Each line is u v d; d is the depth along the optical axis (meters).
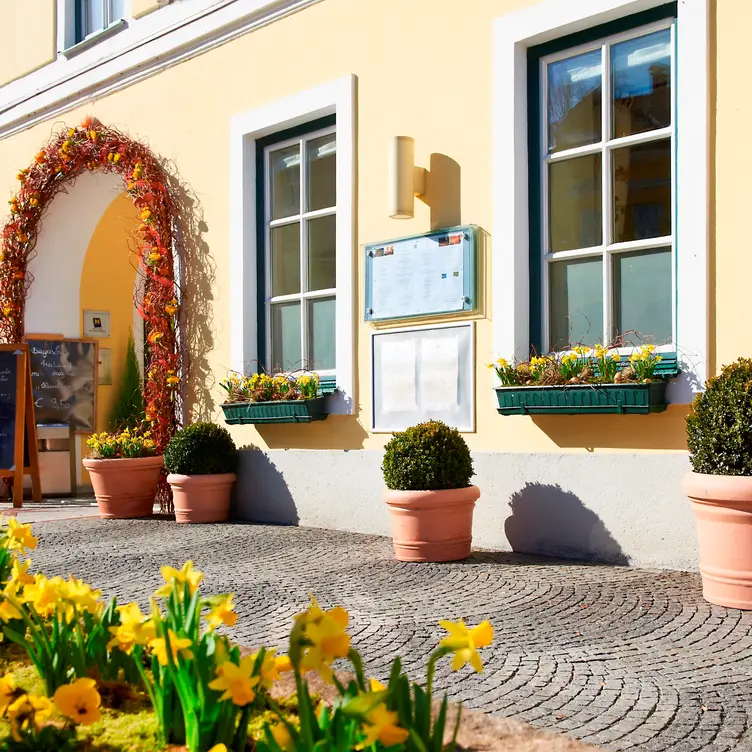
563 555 5.72
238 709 2.00
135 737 2.13
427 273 6.51
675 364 5.21
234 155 8.11
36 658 2.45
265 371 8.05
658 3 5.39
